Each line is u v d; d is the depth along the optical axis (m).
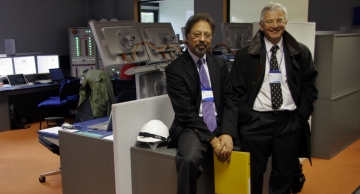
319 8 5.56
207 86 2.34
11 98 6.43
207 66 2.38
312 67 2.39
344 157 4.20
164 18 8.28
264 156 2.44
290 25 3.37
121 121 2.38
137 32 2.76
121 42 2.61
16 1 6.75
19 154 4.60
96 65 7.41
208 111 2.31
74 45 7.32
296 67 2.32
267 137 2.37
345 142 4.53
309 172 3.73
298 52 2.30
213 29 2.30
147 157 2.38
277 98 2.32
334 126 4.15
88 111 3.48
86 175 2.66
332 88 4.04
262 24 2.33
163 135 2.39
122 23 2.70
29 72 6.61
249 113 2.38
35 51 7.12
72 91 5.99
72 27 7.53
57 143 3.14
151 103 2.59
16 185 3.59
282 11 2.26
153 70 2.72
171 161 2.25
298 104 2.41
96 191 2.62
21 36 6.89
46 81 6.62
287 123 2.37
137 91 2.70
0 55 6.36
